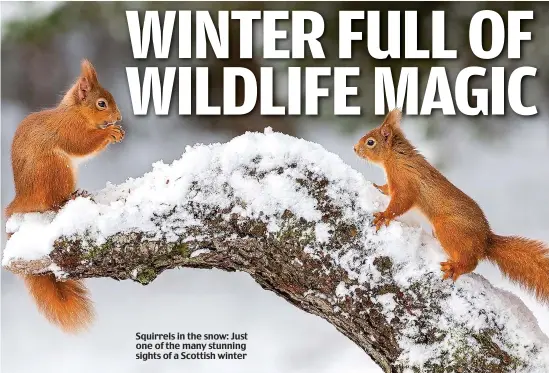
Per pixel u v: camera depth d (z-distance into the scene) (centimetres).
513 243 572
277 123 1439
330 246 508
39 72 1552
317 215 510
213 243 519
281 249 513
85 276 532
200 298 1273
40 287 625
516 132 1417
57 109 680
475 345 491
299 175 516
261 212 511
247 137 532
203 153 525
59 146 662
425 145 1337
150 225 512
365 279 505
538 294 570
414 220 584
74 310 634
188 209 513
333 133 1398
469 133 1363
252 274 539
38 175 640
